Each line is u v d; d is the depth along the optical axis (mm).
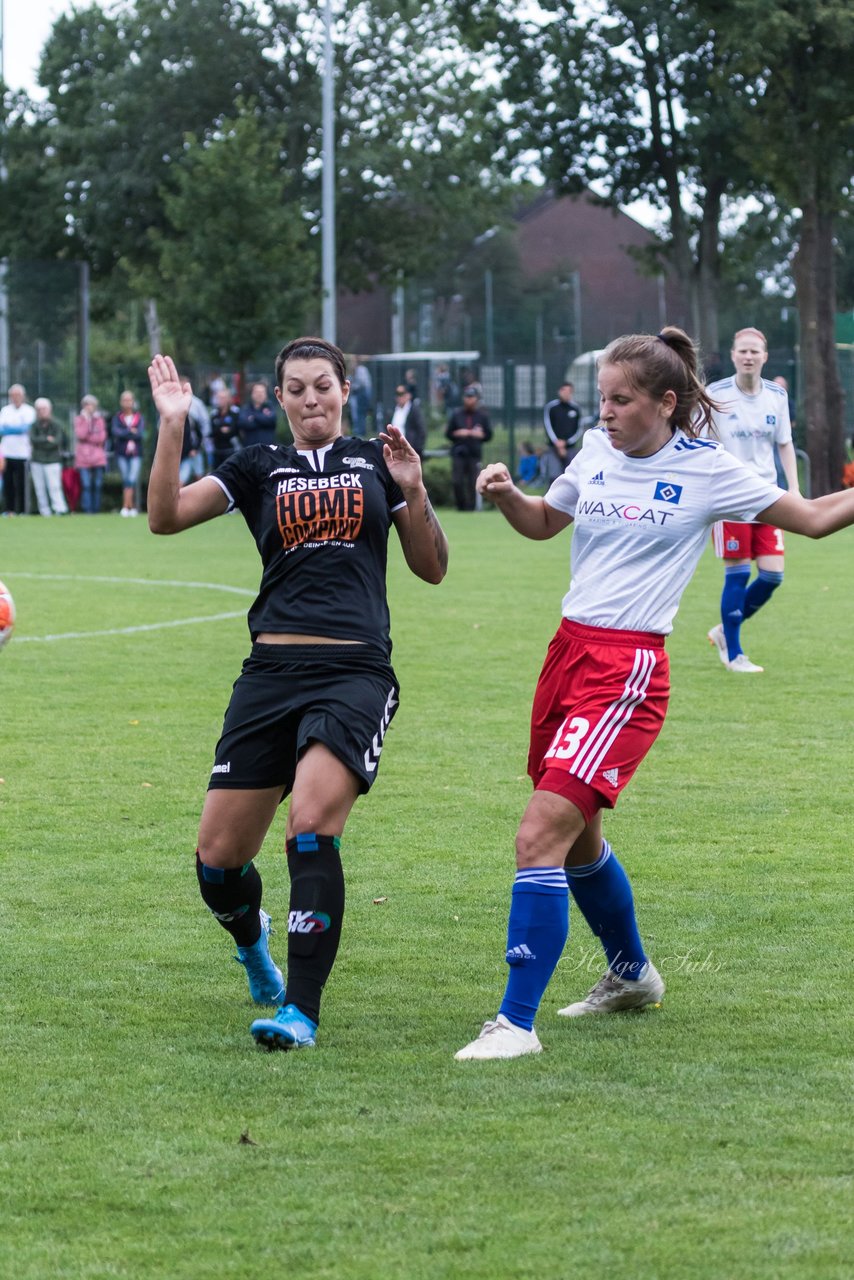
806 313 53562
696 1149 6074
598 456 7785
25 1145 6203
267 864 11008
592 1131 6262
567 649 7625
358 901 9938
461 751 14523
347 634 7758
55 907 9836
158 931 9344
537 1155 6027
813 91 52625
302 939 7465
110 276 90250
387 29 81125
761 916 9523
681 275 69875
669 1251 5246
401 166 82125
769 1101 6578
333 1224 5484
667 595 7578
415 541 7949
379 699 7711
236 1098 6695
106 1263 5234
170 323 58031
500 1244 5312
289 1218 5539
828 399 53594
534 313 114625
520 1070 7016
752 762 14039
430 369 67188
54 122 88812
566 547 38156
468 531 43156
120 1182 5852
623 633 7516
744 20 51344
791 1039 7410
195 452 48375
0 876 10539
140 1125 6398
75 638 22391
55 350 57656
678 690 17812
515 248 127375
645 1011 7898
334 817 7520
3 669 19531
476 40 66938
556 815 7316
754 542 18859
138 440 50312
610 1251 5254
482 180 88938
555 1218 5500
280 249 56812
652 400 7508
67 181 83625
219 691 17953
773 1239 5324
